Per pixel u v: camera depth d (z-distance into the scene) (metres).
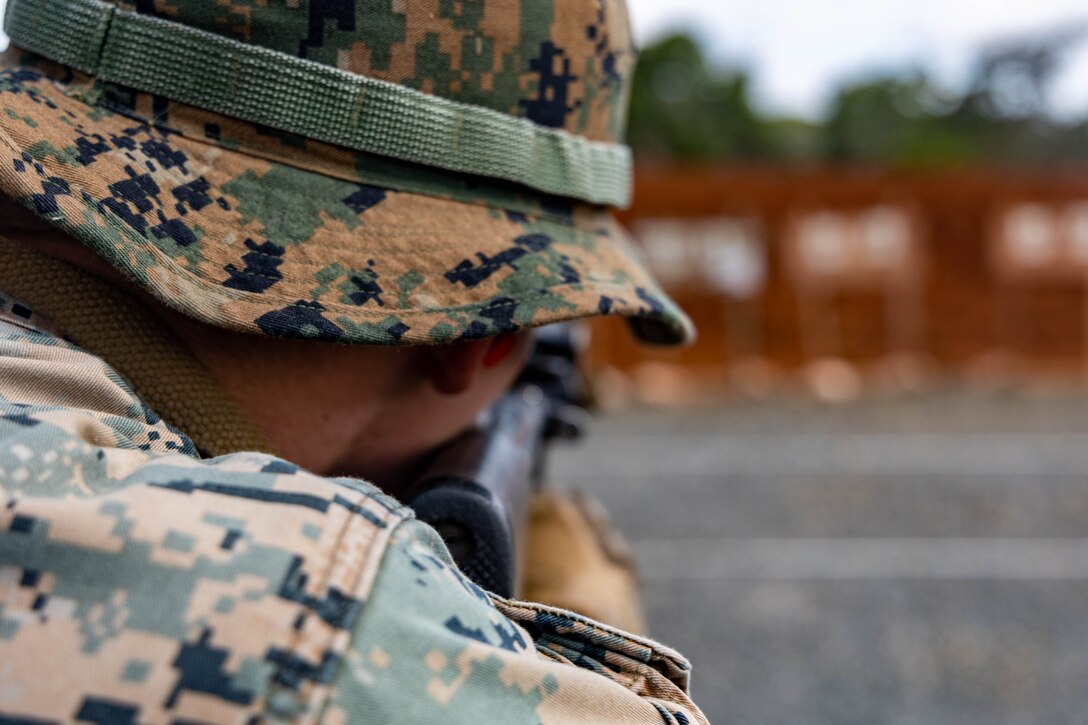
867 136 18.12
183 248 0.50
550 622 0.47
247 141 0.54
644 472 4.87
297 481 0.37
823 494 4.42
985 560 3.50
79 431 0.39
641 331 0.82
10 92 0.51
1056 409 6.58
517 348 0.73
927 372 7.64
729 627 2.92
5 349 0.42
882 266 7.56
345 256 0.53
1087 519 3.98
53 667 0.31
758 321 7.49
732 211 7.47
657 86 15.84
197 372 0.50
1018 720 2.35
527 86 0.61
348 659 0.33
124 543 0.33
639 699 0.44
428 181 0.58
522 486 0.77
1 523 0.33
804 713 2.39
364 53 0.55
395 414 0.62
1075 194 7.55
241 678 0.32
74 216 0.45
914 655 2.72
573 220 0.66
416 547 0.39
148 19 0.53
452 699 0.35
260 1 0.53
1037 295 7.62
